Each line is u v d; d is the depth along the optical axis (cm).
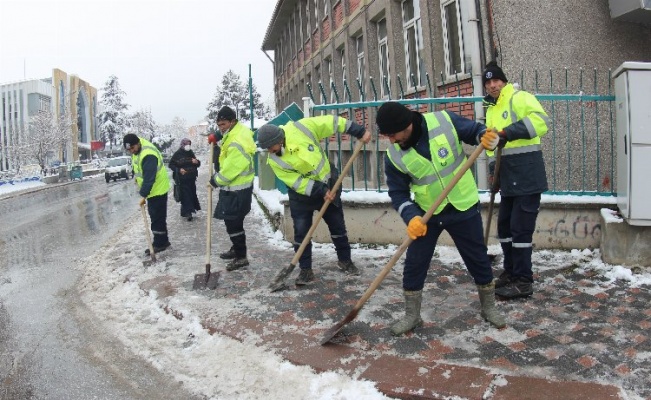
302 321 388
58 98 6281
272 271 541
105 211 1383
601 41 747
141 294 501
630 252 466
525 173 394
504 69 703
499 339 335
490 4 701
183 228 902
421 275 351
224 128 547
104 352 377
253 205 1161
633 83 442
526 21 711
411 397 273
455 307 396
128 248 742
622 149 464
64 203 1717
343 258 507
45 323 448
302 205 480
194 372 334
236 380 314
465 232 340
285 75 2777
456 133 331
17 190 2539
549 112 705
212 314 416
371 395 279
